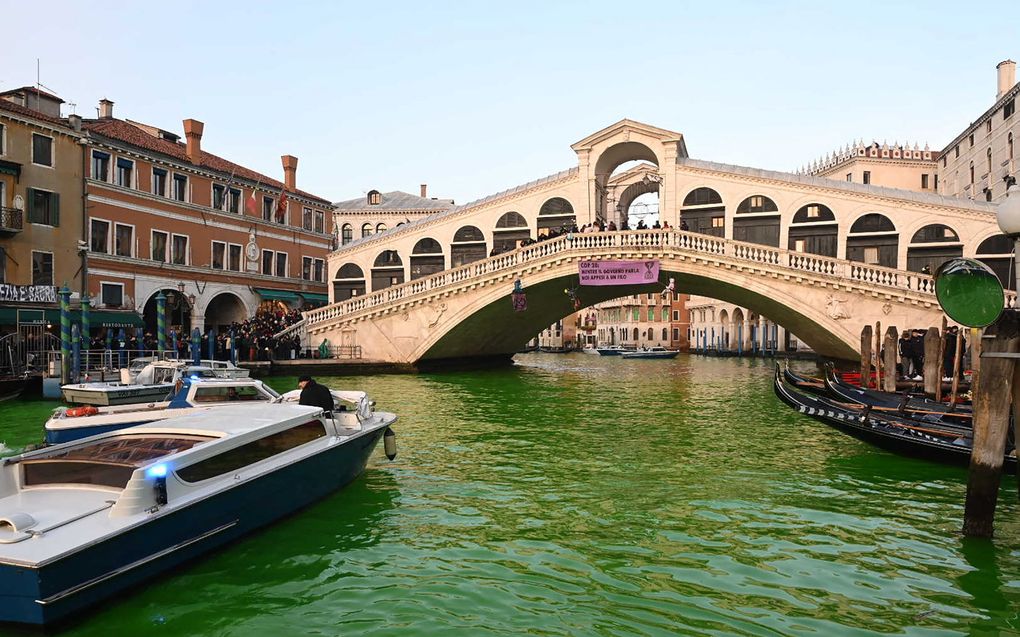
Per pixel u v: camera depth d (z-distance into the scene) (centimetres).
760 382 2653
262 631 498
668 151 2962
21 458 586
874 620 521
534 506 811
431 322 2800
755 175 2858
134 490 535
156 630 496
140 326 2595
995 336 678
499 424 1439
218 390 1112
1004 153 3578
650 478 949
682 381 2705
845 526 743
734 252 2433
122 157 2759
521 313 3088
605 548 671
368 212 4988
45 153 2452
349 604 542
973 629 508
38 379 1883
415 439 1248
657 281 2539
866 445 1194
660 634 495
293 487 741
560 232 2881
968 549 671
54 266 2470
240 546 664
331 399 930
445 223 3359
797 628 507
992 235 2586
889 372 1503
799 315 2416
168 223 2955
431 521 750
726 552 661
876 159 5044
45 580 462
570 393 2139
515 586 577
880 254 2731
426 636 490
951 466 1019
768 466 1026
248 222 3388
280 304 3562
